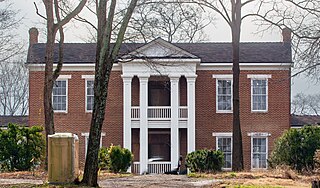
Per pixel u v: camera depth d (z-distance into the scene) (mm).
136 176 25000
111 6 15578
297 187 18750
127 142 42750
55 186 14961
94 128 15547
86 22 30641
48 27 27203
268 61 43969
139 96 43781
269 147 44156
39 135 28453
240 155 34562
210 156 31438
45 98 27344
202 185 19141
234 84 34781
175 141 42344
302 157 28656
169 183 19984
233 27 34531
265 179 22094
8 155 27844
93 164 15516
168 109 42906
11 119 51312
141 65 42656
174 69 42656
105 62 15578
